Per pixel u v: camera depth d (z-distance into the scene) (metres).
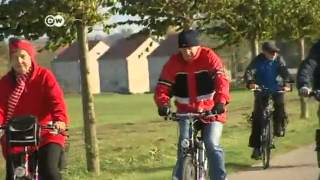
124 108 75.62
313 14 33.41
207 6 25.56
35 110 12.62
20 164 11.99
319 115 13.88
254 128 22.97
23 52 12.37
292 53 131.25
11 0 18.66
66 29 19.61
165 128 42.22
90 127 21.23
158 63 172.62
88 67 20.78
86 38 20.34
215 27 30.39
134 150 27.52
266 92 23.47
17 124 11.78
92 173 21.22
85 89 21.02
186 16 25.78
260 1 28.72
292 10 31.08
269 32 30.41
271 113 23.16
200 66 15.27
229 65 134.75
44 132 12.33
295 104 57.03
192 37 15.01
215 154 15.09
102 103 91.12
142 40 29.73
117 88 174.00
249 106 61.94
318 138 13.69
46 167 12.08
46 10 18.53
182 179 14.38
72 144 33.16
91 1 18.56
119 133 39.72
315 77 13.59
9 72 12.76
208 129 15.27
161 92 15.19
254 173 21.34
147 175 20.91
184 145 14.37
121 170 22.05
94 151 21.31
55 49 20.97
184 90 15.42
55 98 12.38
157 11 25.39
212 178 15.29
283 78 24.23
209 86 15.36
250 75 23.77
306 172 21.28
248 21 29.27
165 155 25.61
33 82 12.53
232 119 43.66
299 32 34.84
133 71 172.75
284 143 28.05
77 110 75.19
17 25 19.09
